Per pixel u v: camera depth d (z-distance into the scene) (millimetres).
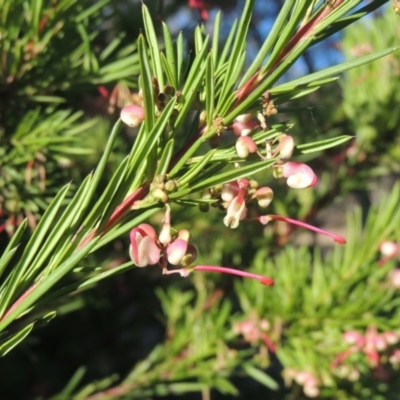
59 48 388
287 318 505
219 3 649
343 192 647
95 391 614
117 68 391
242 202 239
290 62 231
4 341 238
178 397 797
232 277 601
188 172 231
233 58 236
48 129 389
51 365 659
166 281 656
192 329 528
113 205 234
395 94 633
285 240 626
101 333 673
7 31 371
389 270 513
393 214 533
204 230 600
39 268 236
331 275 519
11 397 632
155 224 550
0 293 240
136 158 232
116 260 552
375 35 646
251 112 241
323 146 239
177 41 252
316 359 488
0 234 433
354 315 497
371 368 503
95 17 425
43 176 389
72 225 236
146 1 448
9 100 388
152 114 229
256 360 500
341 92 724
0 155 385
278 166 238
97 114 570
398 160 642
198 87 233
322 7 235
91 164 532
